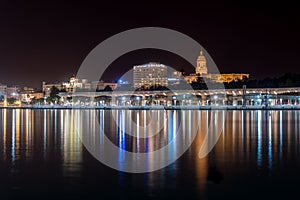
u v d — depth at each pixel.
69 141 60.12
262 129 82.31
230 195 28.56
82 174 35.03
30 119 129.00
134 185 31.22
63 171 36.25
